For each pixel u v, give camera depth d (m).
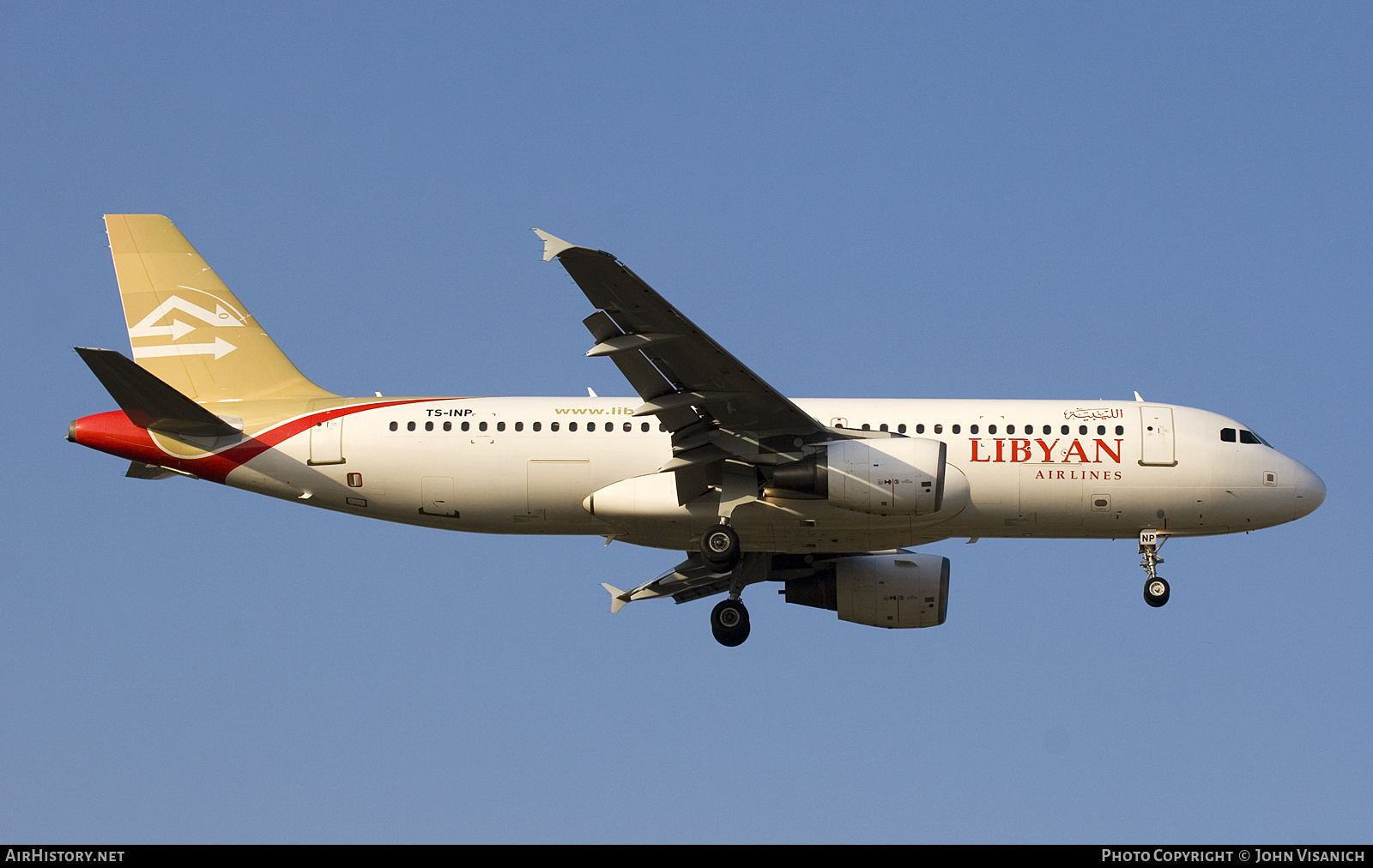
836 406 99.56
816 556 109.00
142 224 106.38
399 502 98.44
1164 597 100.38
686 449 93.94
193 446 98.06
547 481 97.31
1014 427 98.69
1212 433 99.69
